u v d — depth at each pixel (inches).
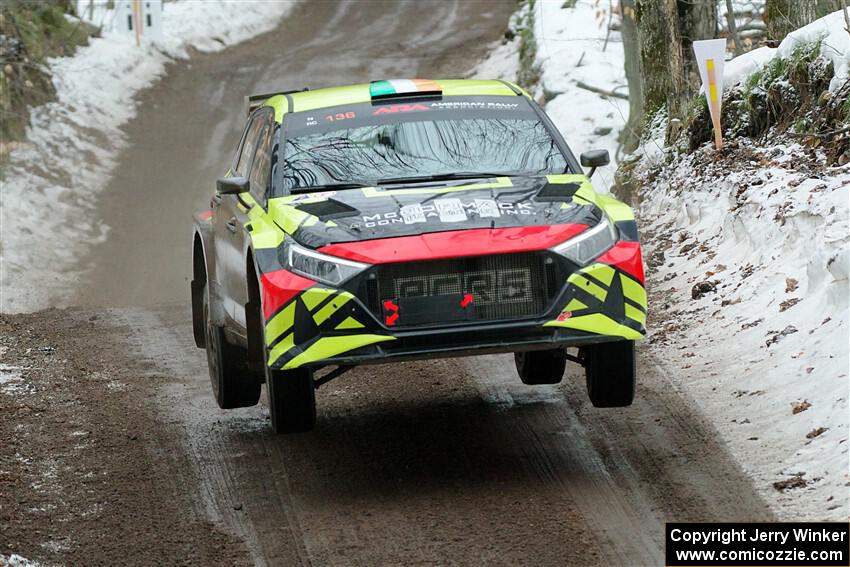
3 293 2324.1
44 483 832.3
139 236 2706.7
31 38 3634.4
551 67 3292.3
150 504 783.1
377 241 732.0
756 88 1445.6
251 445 901.2
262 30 4758.9
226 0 4790.8
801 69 1358.3
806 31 1391.5
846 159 1178.6
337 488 791.7
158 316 1504.7
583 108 2994.6
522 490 757.3
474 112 907.4
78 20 4101.9
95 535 731.4
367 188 820.6
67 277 2456.9
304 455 867.4
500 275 727.7
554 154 870.4
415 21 4815.5
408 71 4111.7
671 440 818.8
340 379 1072.8
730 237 1245.7
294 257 741.9
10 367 1194.0
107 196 2950.3
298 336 722.2
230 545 706.2
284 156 868.0
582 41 3405.5
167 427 963.3
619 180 1770.4
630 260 755.4
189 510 768.9
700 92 1585.9
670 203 1493.6
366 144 874.1
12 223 2645.2
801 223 1077.8
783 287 1039.0
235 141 3417.8
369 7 5098.4
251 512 758.5
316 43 4591.5
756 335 977.5
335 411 977.5
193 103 3769.7
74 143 3238.2
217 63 4242.1
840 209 1029.8
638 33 1914.4
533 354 938.1
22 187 2864.2
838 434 753.0
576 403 937.5
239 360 954.1
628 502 722.2
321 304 719.1
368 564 660.7
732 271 1161.4
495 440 866.1
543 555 653.9
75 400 1056.2
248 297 823.1
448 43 4429.1
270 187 845.2
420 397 999.0
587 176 848.9
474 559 655.1
